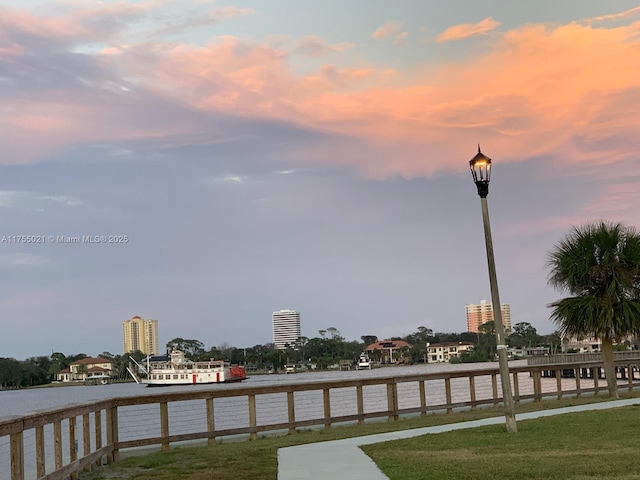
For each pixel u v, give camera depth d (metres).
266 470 11.55
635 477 9.23
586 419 16.66
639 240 23.89
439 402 37.47
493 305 15.67
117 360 172.00
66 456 18.36
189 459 13.54
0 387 151.50
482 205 16.06
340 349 181.00
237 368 129.12
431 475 10.17
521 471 10.09
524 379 59.31
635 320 23.17
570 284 24.31
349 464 11.64
